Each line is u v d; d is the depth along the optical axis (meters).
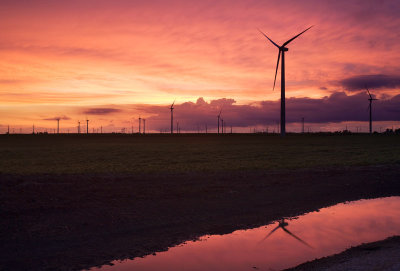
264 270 7.50
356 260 7.28
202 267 7.73
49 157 42.91
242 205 14.47
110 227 11.06
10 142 94.00
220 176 22.45
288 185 19.39
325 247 9.05
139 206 13.94
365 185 19.52
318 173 24.25
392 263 6.78
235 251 8.78
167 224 11.48
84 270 7.62
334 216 12.70
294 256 8.36
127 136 143.12
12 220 11.45
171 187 18.19
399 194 17.09
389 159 35.34
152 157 42.03
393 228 10.99
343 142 77.25
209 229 10.94
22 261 8.12
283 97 85.94
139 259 8.27
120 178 20.78
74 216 12.20
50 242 9.51
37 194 15.21
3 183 16.94
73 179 19.77
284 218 12.39
